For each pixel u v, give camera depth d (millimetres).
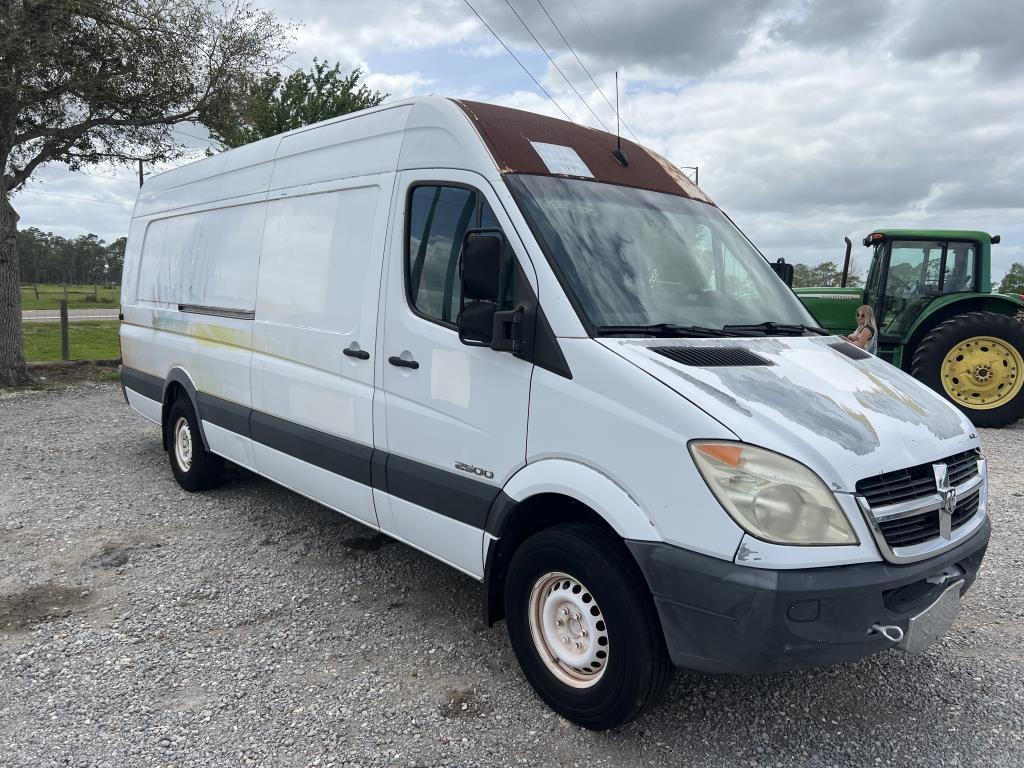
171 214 6613
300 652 3707
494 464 3330
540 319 3111
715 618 2559
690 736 3053
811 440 2621
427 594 4395
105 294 67500
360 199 4211
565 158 3730
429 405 3670
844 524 2568
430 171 3744
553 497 3127
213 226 5816
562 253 3219
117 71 11938
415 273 3783
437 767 2852
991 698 3350
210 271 5797
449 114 3688
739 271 4031
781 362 3201
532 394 3133
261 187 5215
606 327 3066
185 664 3578
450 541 3615
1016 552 5102
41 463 7289
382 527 4129
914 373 9820
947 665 3643
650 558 2680
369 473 4066
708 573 2555
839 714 3221
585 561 2910
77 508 5910
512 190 3336
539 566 3131
